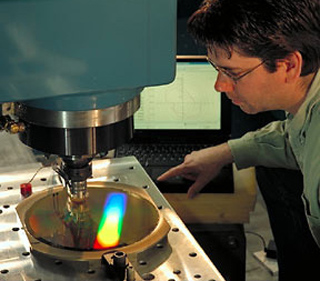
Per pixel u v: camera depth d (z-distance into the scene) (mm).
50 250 1159
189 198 1707
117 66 969
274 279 1793
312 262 1777
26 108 1056
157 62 990
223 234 1701
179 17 1992
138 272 1140
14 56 916
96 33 941
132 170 1466
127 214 1271
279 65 1232
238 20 1176
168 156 1877
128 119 1121
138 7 950
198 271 1147
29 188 1346
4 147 1711
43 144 1077
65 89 955
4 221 1266
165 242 1225
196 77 1931
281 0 1168
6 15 893
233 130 2156
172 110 1948
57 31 921
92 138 1073
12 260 1161
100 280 1113
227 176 1755
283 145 1719
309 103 1336
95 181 1374
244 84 1276
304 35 1193
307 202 1398
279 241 1838
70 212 1259
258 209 2080
